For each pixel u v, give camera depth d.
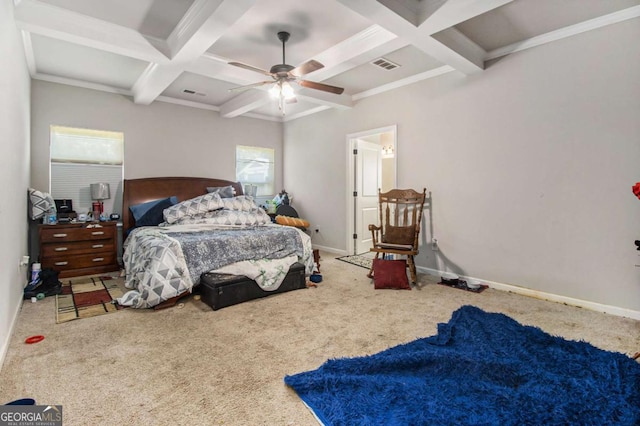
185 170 5.27
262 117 6.22
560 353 1.93
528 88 3.14
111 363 1.91
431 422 1.38
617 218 2.69
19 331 2.33
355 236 5.35
